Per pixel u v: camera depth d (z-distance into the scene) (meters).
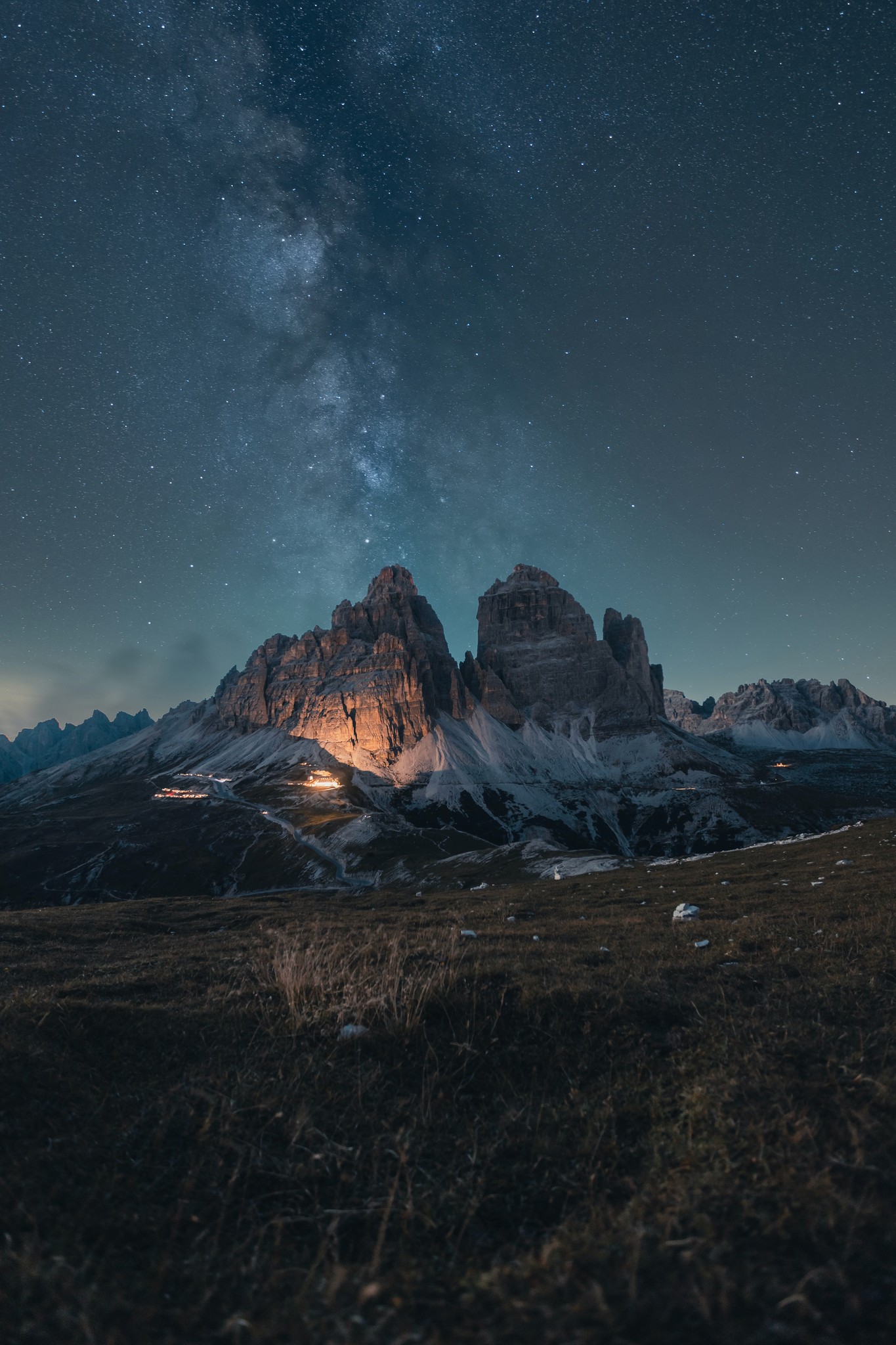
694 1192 4.55
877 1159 4.78
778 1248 3.91
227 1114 6.20
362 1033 8.27
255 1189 5.27
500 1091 7.11
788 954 12.58
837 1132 5.21
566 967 11.70
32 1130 5.83
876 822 56.19
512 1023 8.70
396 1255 4.39
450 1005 9.16
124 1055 7.82
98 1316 3.46
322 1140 5.96
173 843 161.75
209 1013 9.38
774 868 38.09
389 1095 6.98
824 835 55.91
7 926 28.34
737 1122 5.45
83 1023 8.45
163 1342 3.37
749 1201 4.31
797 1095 5.99
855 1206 4.10
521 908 30.77
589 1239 4.13
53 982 13.85
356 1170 5.50
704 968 11.62
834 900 21.53
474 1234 4.68
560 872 69.88
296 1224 4.84
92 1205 4.79
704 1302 3.36
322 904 45.91
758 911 21.22
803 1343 3.13
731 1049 7.22
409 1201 4.86
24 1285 3.55
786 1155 4.86
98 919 34.25
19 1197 4.70
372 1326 3.44
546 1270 3.85
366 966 11.98
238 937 24.31
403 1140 5.85
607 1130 5.94
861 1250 3.81
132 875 144.62
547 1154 5.60
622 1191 5.03
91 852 157.00
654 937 16.70
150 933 32.06
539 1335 3.29
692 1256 3.79
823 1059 6.80
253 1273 4.12
